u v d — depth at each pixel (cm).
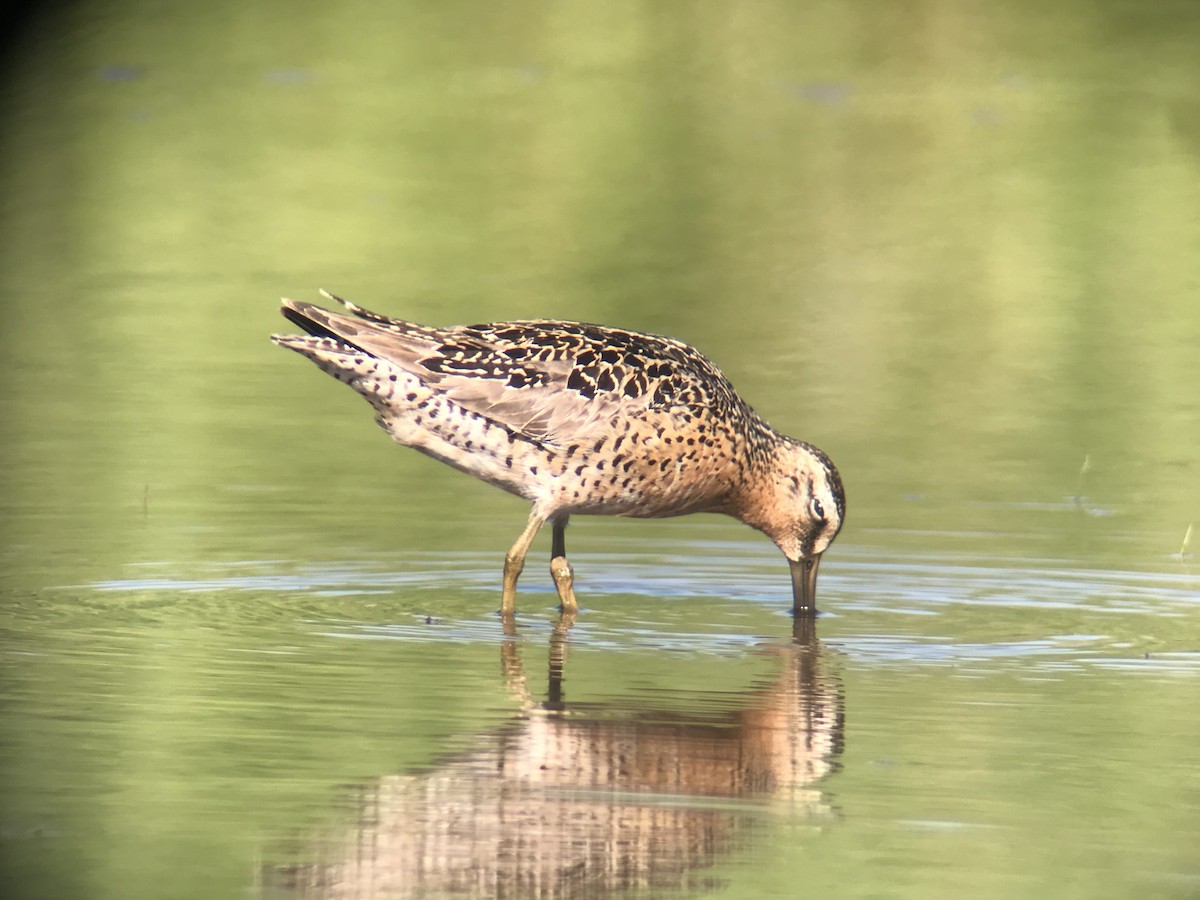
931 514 1481
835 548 1388
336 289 2216
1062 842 778
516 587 1252
